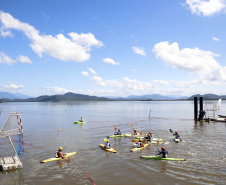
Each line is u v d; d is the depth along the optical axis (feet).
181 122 184.44
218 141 98.27
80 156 74.84
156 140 100.89
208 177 54.85
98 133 126.52
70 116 262.88
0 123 184.03
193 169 60.80
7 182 51.93
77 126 160.15
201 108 197.77
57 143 96.48
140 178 54.60
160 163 66.39
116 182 52.21
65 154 76.02
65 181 52.80
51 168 62.13
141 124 171.53
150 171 59.52
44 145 92.22
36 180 53.31
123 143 97.55
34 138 108.99
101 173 58.18
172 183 51.44
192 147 86.48
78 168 62.23
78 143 96.68
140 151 81.61
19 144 93.81
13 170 60.18
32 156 74.59
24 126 160.15
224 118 195.00
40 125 166.81
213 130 133.80
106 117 244.01
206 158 71.00
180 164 65.26
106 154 77.46
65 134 122.21
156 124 170.81
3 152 79.97
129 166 63.93
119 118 229.45
